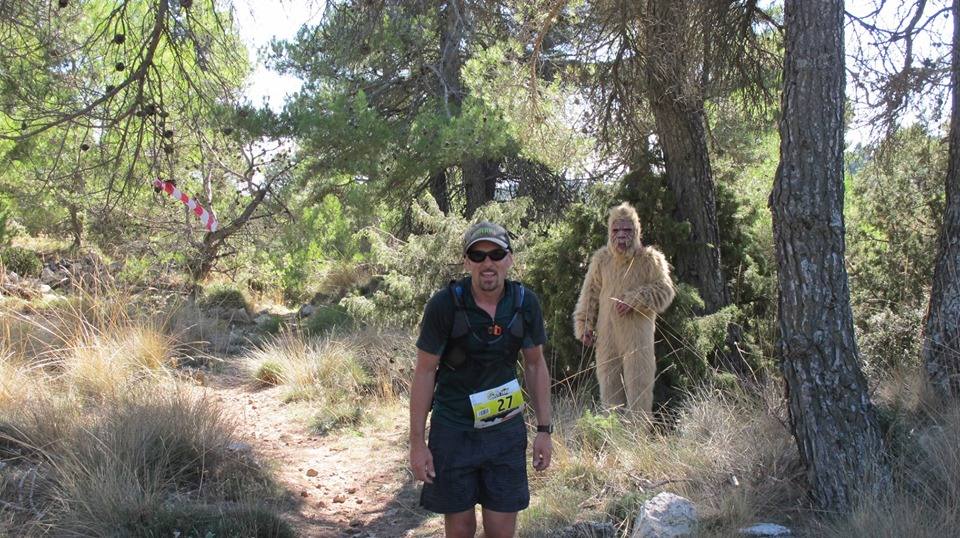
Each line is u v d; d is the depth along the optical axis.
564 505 5.36
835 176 4.88
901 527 4.20
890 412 5.75
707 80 8.67
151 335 9.34
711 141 10.11
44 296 12.77
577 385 8.30
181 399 6.51
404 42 13.08
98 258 15.08
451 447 3.75
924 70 7.15
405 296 10.09
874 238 9.91
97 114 6.29
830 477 4.79
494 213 9.90
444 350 3.75
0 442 5.71
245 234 17.34
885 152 8.26
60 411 6.10
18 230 18.48
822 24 4.84
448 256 10.02
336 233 14.70
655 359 7.37
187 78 6.58
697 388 7.21
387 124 13.29
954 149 6.25
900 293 9.04
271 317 14.50
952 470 4.75
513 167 15.15
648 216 8.86
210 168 15.56
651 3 8.13
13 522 4.65
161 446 5.70
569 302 8.59
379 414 8.19
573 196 14.91
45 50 6.62
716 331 7.95
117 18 6.43
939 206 9.08
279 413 8.36
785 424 5.57
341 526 5.49
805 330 4.89
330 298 15.76
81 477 5.08
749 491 5.14
